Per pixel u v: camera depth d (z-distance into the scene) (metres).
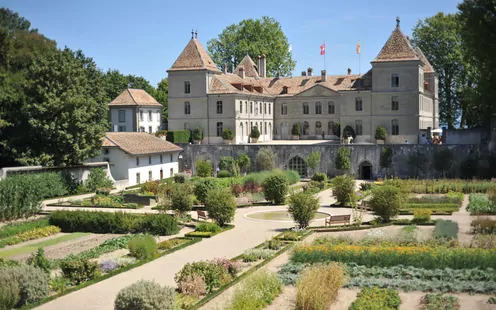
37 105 69.19
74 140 71.81
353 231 46.75
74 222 49.56
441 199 60.09
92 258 38.75
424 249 35.09
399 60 96.56
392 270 33.03
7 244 44.31
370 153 85.75
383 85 98.12
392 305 27.52
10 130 72.75
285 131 118.25
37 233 47.16
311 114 115.38
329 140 112.69
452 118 116.06
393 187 50.12
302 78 120.25
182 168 95.50
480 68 71.94
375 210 49.91
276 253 38.28
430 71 107.44
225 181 72.19
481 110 85.50
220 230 47.38
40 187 59.28
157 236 45.72
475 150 80.44
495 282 30.30
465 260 32.97
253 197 65.62
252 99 109.31
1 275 28.03
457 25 92.12
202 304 28.41
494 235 39.78
